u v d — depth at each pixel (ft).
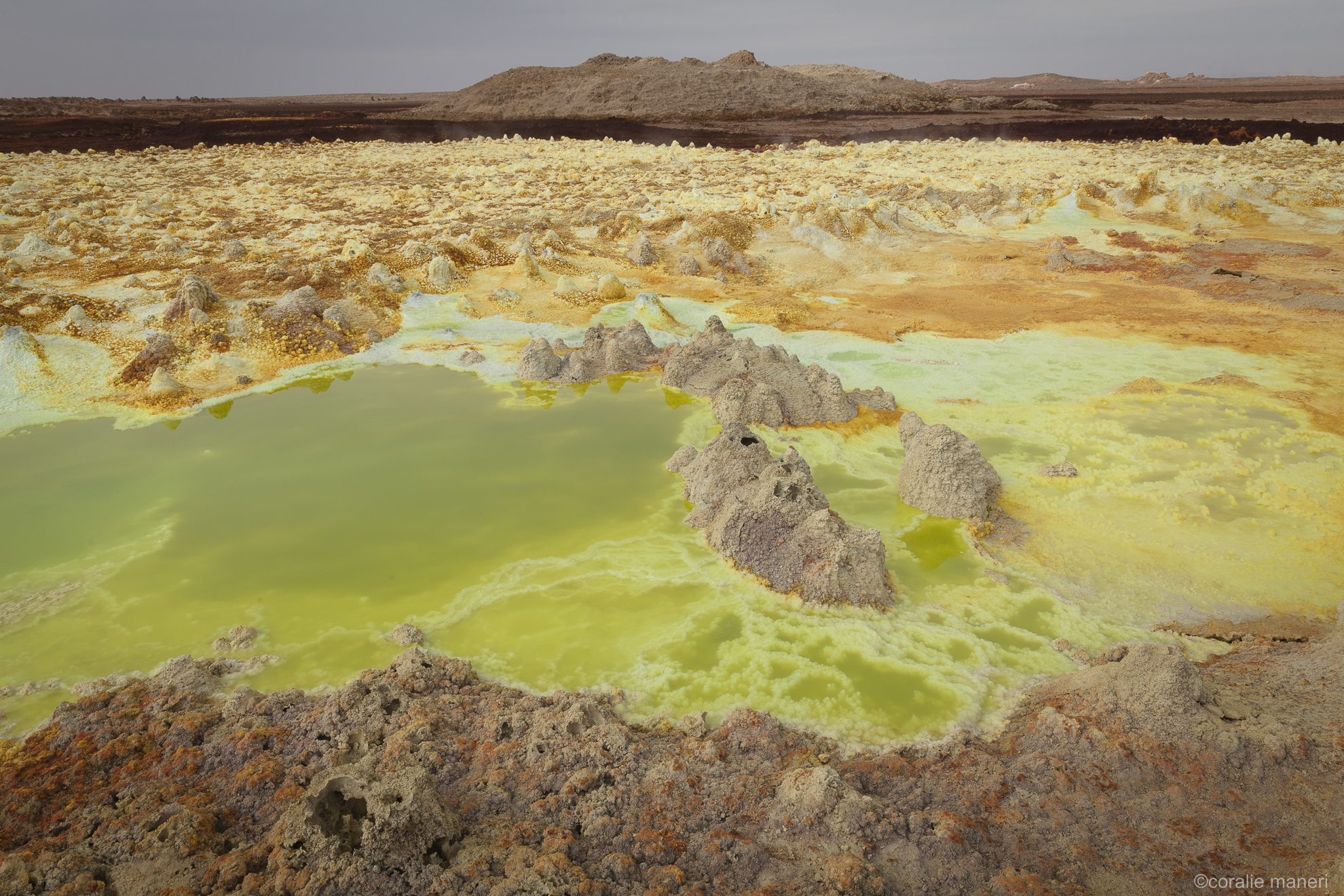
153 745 26.81
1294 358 63.72
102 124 316.19
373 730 27.09
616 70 406.21
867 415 54.24
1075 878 21.21
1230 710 26.55
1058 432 51.44
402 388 60.39
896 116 332.39
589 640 33.09
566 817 23.47
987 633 33.45
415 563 38.55
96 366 59.72
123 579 37.37
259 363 62.18
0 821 23.40
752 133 261.44
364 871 20.49
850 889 20.44
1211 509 42.19
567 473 47.32
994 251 101.65
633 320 68.64
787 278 89.30
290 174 147.84
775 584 36.50
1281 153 171.63
